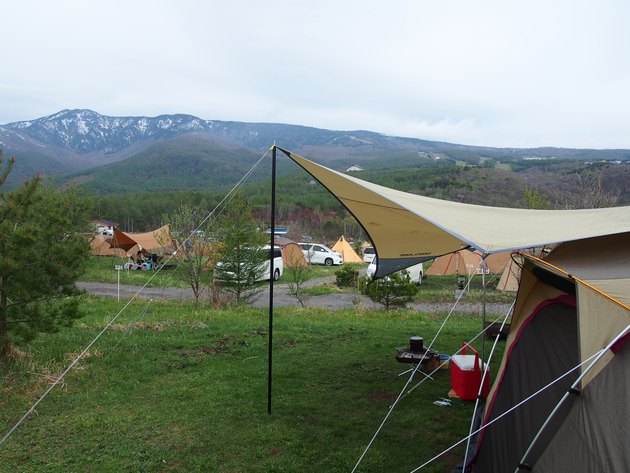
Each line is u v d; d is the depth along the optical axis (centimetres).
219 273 1222
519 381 357
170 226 1241
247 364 608
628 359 257
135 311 1006
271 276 464
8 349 530
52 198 1172
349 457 365
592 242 400
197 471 342
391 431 417
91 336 705
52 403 453
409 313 1127
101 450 368
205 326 834
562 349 330
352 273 1786
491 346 751
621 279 312
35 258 507
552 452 271
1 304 512
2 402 445
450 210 499
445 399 500
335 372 593
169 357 624
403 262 620
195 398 483
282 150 443
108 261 2472
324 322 944
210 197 8244
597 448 245
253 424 427
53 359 555
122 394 485
